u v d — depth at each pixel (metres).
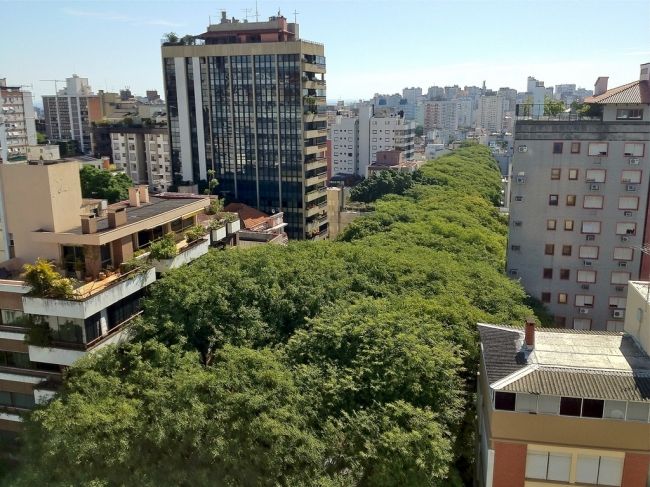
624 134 58.12
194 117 115.50
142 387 33.75
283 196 113.38
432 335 36.78
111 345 37.22
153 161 146.12
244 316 40.03
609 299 62.06
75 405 32.09
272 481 29.62
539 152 60.66
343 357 35.56
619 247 60.56
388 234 71.38
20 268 43.22
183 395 31.36
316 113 113.62
